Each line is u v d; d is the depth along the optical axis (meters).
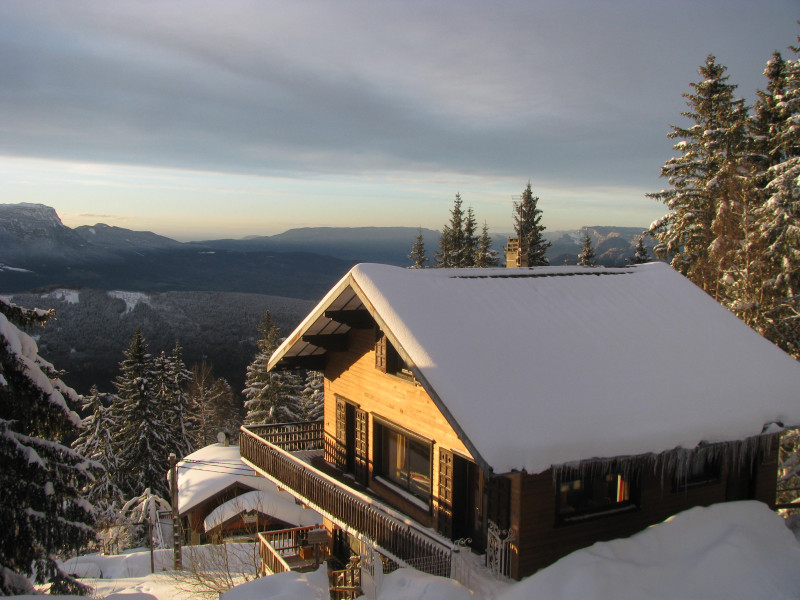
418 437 11.76
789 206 20.88
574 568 8.26
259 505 25.31
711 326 12.60
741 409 10.12
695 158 27.98
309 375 44.78
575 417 8.98
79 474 11.78
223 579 17.17
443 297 11.47
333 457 15.85
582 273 14.12
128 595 12.68
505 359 9.95
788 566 8.45
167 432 38.78
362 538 10.27
